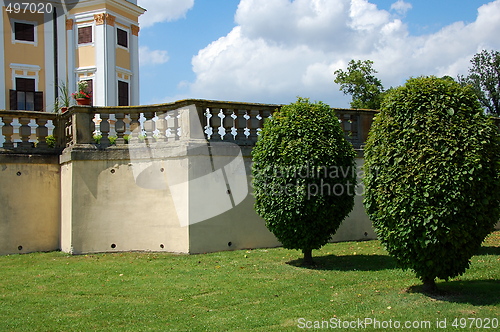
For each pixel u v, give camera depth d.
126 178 11.00
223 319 6.03
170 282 7.91
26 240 11.30
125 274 8.58
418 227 6.45
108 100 26.53
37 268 9.29
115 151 11.01
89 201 10.93
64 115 11.65
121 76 27.78
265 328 5.68
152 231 10.80
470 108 6.57
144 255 10.35
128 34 28.59
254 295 7.08
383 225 6.90
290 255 10.08
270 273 8.46
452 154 6.28
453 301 6.50
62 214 11.49
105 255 10.52
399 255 6.86
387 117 6.94
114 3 27.14
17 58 25.47
